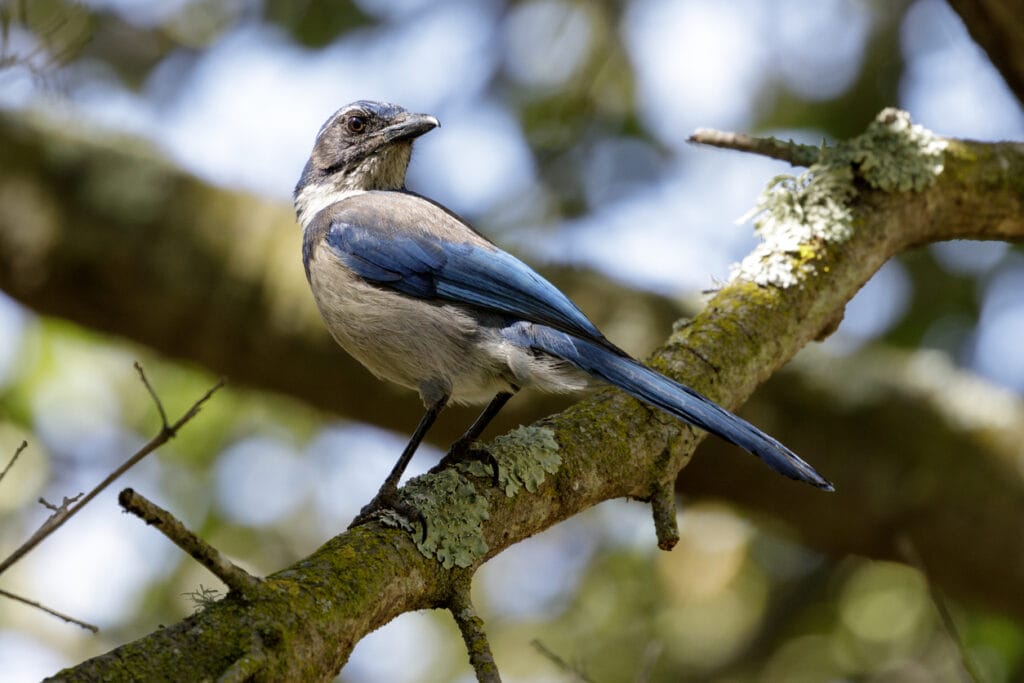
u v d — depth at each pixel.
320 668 5.47
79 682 4.92
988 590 11.84
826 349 12.25
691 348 8.29
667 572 14.74
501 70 14.78
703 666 14.27
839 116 14.83
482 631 6.34
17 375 14.34
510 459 7.09
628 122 14.77
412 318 8.86
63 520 4.80
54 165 12.42
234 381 12.73
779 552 14.83
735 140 9.53
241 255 12.34
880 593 14.38
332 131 11.12
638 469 7.56
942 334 14.48
